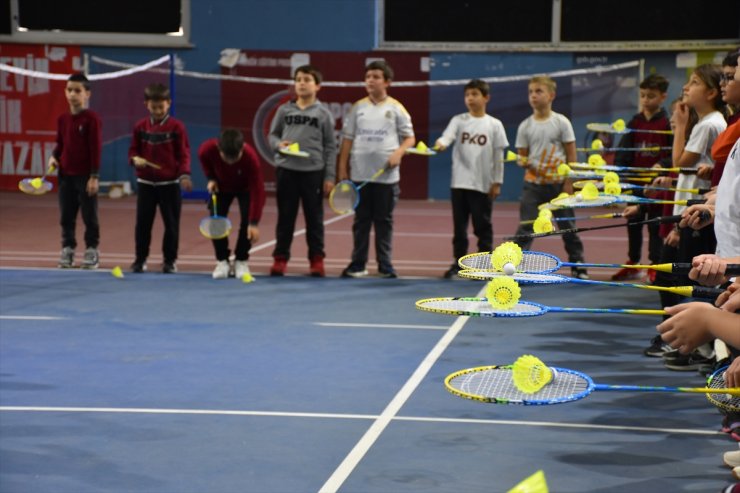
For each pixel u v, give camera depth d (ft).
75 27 69.87
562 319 29.58
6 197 66.03
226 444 17.78
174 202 37.65
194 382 22.11
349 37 68.23
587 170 36.37
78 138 38.09
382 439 18.10
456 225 37.24
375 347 25.68
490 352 25.18
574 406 20.40
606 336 27.22
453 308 14.30
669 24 66.59
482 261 17.30
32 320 28.81
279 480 15.94
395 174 37.06
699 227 18.44
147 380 22.27
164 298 32.42
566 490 15.55
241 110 68.95
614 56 66.69
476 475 16.24
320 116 36.99
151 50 69.41
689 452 17.49
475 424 19.11
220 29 68.74
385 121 36.63
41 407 20.11
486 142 36.60
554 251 45.47
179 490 15.48
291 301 32.09
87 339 26.40
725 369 14.01
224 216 36.40
